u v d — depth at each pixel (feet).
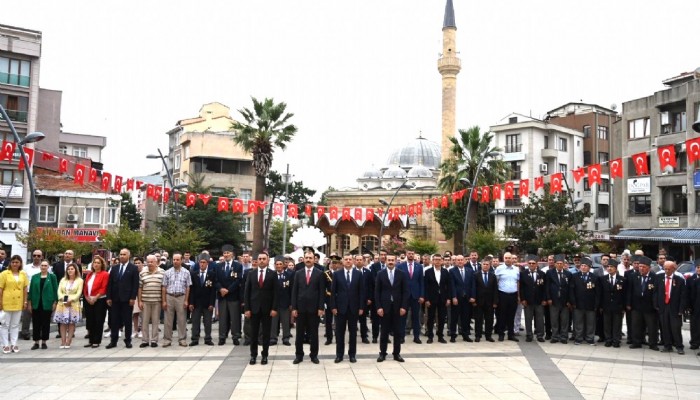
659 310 44.65
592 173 57.62
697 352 44.11
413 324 48.65
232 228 153.07
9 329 42.57
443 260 53.06
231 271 46.65
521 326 57.11
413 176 221.66
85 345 45.78
